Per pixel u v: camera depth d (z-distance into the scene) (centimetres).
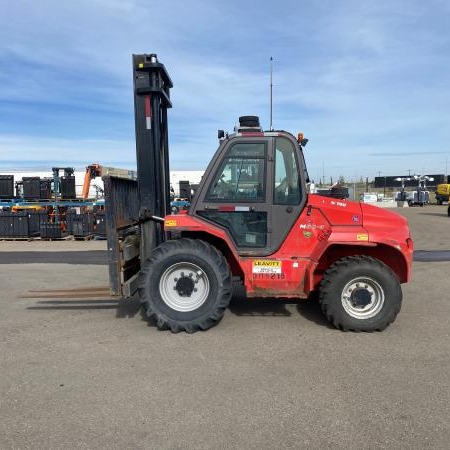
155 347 477
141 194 594
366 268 506
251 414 338
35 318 588
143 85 585
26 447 300
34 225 1719
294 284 535
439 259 1048
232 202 540
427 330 524
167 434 313
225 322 559
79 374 411
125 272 560
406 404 350
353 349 465
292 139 538
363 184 7075
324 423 324
